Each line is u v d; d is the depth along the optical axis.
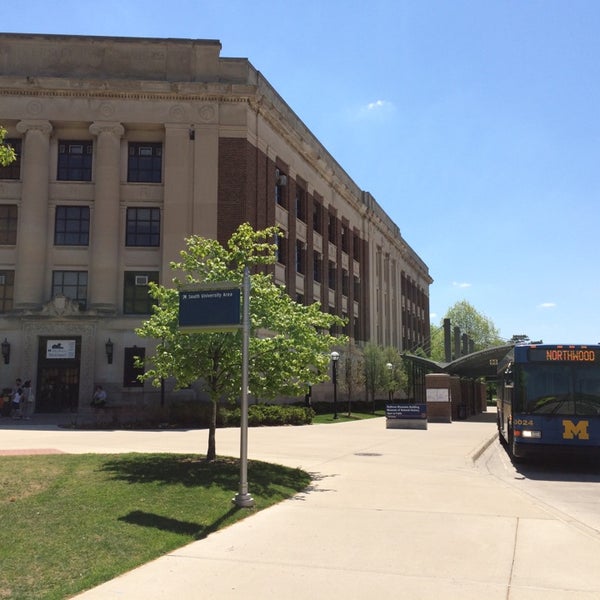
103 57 33.06
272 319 12.23
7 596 5.17
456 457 16.27
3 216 32.47
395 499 10.11
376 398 53.53
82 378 30.48
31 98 32.31
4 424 26.28
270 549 6.91
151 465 11.88
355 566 6.31
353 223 52.66
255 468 12.27
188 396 30.25
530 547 7.14
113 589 5.48
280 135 37.25
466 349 64.25
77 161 33.03
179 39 33.34
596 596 5.49
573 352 15.23
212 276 12.72
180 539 7.18
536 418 15.04
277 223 36.47
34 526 7.35
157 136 33.09
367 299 54.34
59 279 32.16
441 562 6.49
